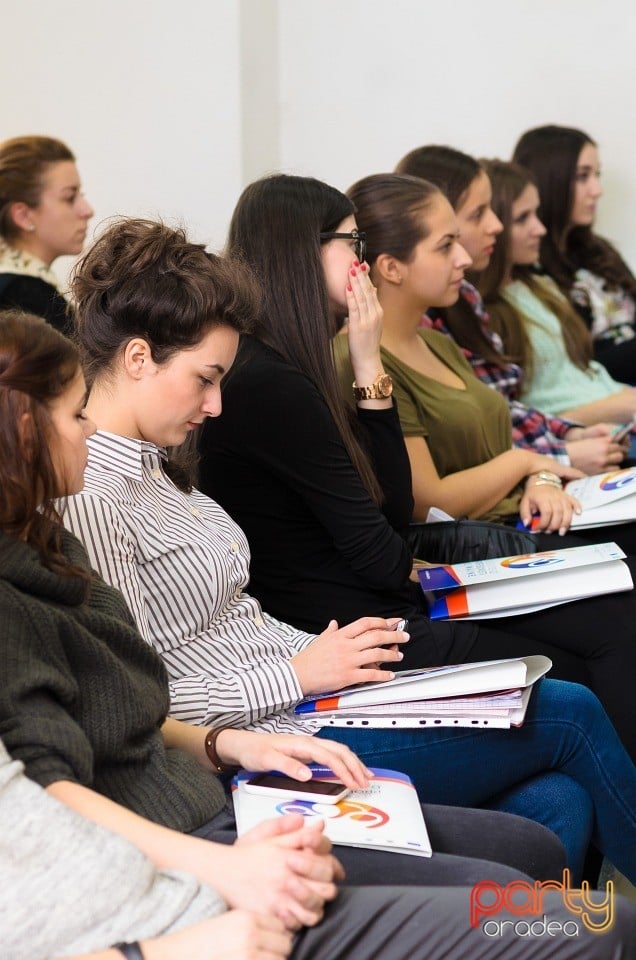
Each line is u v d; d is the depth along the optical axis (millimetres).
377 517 1984
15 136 4160
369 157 4500
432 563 2410
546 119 4441
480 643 2059
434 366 2727
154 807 1323
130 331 1587
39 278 3203
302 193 2109
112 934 1046
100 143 4129
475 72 4418
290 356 2014
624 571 2158
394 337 2629
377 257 2525
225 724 1610
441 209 2520
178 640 1642
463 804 1719
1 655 1159
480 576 2115
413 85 4445
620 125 4430
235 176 4090
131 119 4102
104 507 1504
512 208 3490
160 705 1401
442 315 3209
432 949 1132
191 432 1854
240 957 1029
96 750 1280
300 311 2029
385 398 2203
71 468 1242
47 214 3246
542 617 2197
